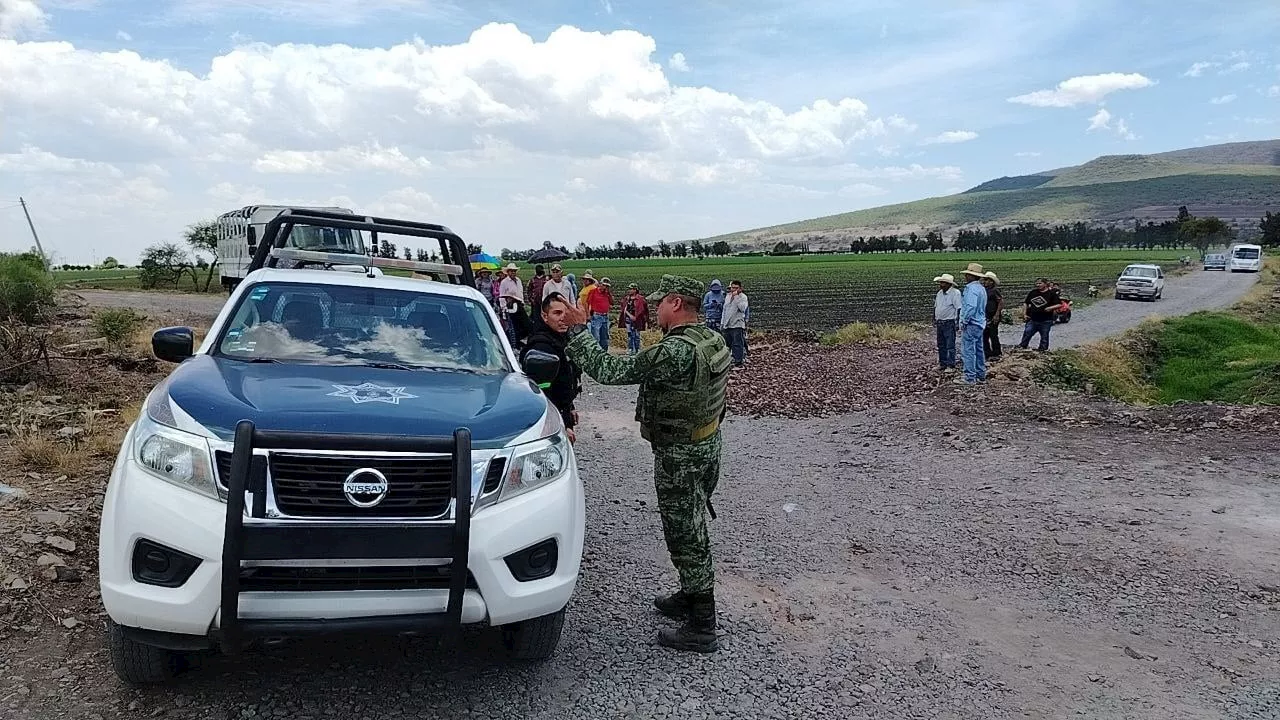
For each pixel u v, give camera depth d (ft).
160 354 14.62
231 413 11.02
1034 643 14.94
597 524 21.71
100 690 11.80
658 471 14.05
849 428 37.37
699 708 12.22
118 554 10.61
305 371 13.37
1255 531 21.18
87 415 27.66
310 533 10.23
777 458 31.14
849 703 12.59
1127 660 14.30
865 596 17.10
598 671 13.24
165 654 11.64
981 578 18.21
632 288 70.08
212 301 129.29
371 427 11.04
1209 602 16.85
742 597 16.87
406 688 12.35
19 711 11.09
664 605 15.51
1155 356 80.59
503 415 12.32
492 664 13.28
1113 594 17.28
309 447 10.43
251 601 10.20
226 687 12.06
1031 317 64.28
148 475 10.86
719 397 14.06
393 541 10.50
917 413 39.22
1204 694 13.11
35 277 60.59
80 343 47.09
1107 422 35.45
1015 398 41.81
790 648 14.47
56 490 19.81
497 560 11.25
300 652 13.28
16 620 13.53
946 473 27.99
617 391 47.88
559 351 19.89
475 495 11.27
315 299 16.08
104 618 14.05
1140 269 142.72
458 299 17.29
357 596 10.50
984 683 13.34
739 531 21.61
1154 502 23.86
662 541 20.42
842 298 159.74
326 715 11.47
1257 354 76.79
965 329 48.75
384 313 16.19
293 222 17.60
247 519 10.17
